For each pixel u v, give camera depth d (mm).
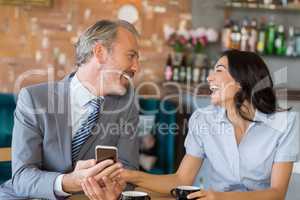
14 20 5129
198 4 5445
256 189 2164
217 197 1834
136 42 2131
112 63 2094
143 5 5371
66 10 5223
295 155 2125
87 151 2109
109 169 1784
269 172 2150
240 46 5254
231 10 5422
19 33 5148
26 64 5172
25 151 2008
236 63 2156
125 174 2068
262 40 5285
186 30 5379
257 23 5406
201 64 5262
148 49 5402
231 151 2158
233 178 2166
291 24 5434
